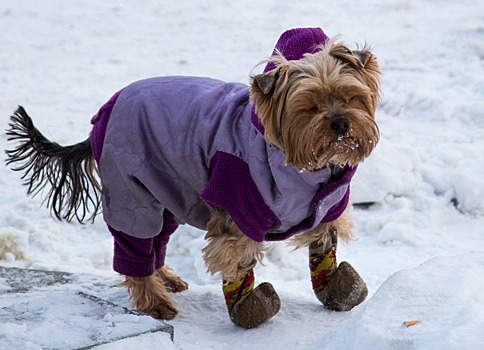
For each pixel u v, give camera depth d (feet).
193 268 38.45
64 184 32.19
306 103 24.71
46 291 27.89
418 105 56.65
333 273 28.78
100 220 42.22
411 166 45.55
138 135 27.09
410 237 40.09
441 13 88.17
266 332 26.71
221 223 27.04
